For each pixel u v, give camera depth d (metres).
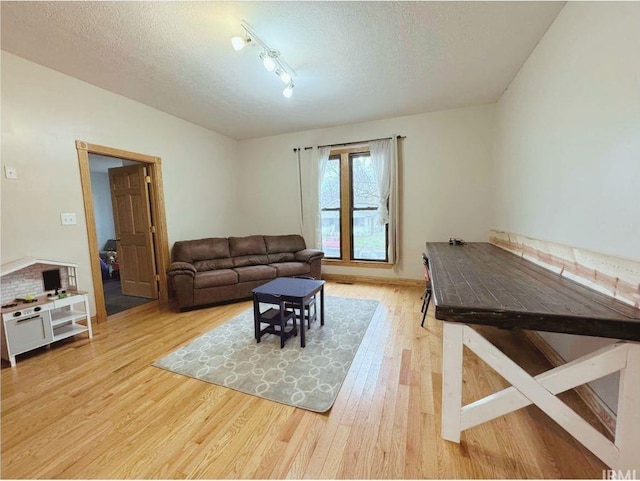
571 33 1.86
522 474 1.25
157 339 2.73
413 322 3.04
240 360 2.30
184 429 1.57
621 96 1.38
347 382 1.98
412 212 4.41
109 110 3.24
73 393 1.91
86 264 3.02
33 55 2.47
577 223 1.79
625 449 1.17
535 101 2.45
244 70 2.79
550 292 1.48
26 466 1.35
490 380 1.94
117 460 1.38
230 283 3.80
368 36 2.28
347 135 4.66
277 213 5.35
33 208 2.61
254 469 1.31
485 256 2.73
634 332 1.08
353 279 4.90
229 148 5.32
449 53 2.55
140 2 1.85
